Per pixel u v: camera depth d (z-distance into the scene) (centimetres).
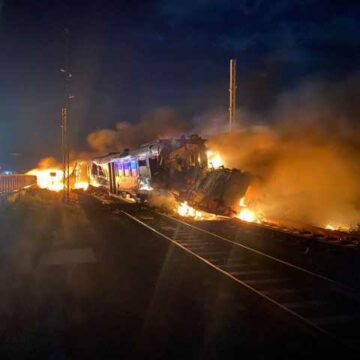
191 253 1274
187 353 592
